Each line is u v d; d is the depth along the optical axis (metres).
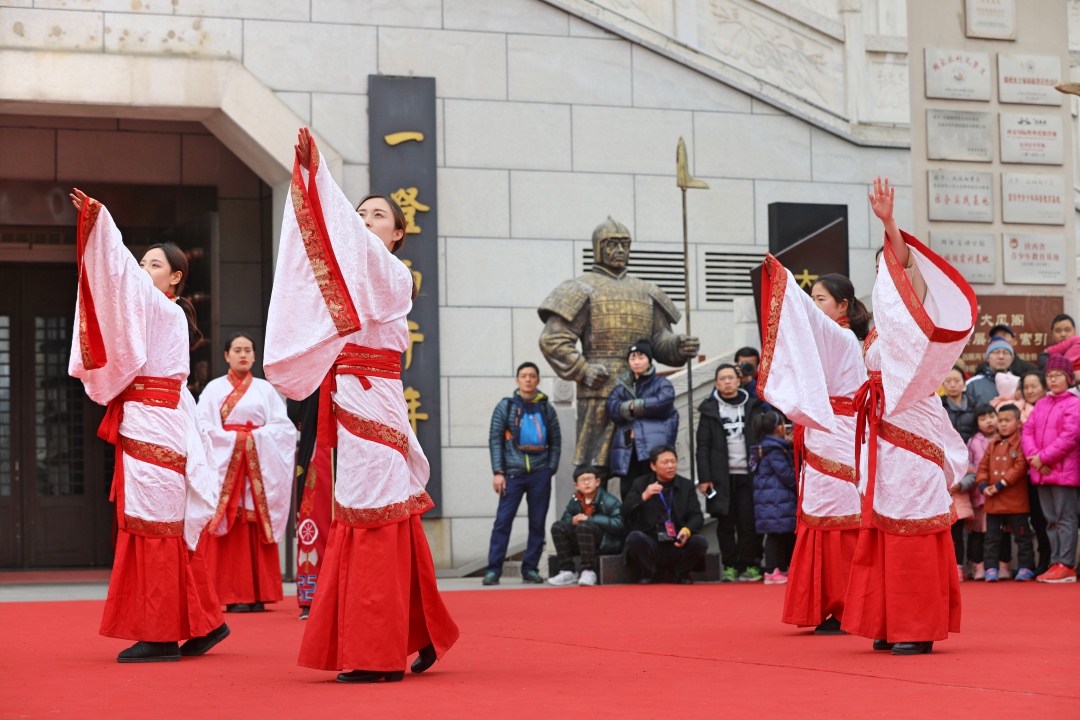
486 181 13.10
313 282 4.64
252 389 8.68
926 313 5.17
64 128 14.23
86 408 15.44
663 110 13.62
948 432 5.84
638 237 13.48
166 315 5.52
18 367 15.27
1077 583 9.66
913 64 11.80
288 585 11.30
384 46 12.88
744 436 10.53
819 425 6.03
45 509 15.28
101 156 14.32
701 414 10.63
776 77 13.97
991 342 11.22
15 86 11.82
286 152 12.50
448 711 3.92
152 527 5.45
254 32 12.50
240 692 4.45
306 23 12.66
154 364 5.48
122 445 5.47
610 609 7.93
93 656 5.73
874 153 14.12
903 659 5.21
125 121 14.37
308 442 7.97
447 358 12.91
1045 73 12.02
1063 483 9.64
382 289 4.79
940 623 5.37
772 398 6.08
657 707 3.97
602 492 10.76
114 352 5.30
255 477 8.52
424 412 12.77
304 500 7.86
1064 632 6.25
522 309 13.13
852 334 6.31
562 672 4.91
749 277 13.73
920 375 5.22
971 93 11.87
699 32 13.80
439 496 12.77
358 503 4.73
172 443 5.50
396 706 4.05
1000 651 5.45
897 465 5.44
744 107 13.83
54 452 15.34
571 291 11.12
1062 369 9.80
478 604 8.40
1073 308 11.96
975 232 11.82
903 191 14.20
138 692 4.48
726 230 13.70
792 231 11.63
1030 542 10.09
